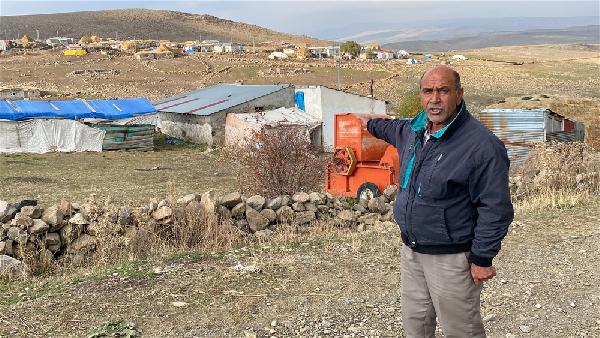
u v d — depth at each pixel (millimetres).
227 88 49406
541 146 15922
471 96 77375
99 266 7508
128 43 172500
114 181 23906
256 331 5285
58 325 5402
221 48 175875
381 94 81188
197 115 40344
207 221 8859
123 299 6008
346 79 103375
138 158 33625
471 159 3514
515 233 8867
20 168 27859
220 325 5406
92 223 8383
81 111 40094
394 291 6301
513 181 13578
